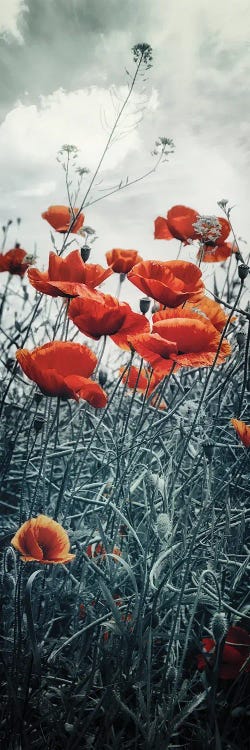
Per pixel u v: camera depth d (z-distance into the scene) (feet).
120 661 2.46
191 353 2.61
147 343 2.60
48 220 3.67
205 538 2.71
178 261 2.96
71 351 2.48
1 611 2.63
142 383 3.19
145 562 2.45
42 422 2.57
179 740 2.49
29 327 2.98
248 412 3.33
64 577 2.76
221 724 2.44
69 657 2.59
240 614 2.37
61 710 2.41
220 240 3.40
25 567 2.67
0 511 3.31
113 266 3.38
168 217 3.53
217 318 2.94
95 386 2.38
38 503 2.90
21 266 4.00
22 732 2.30
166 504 2.54
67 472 2.66
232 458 3.22
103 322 2.68
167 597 2.64
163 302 2.79
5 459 3.05
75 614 2.59
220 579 2.61
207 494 2.60
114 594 2.73
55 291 2.72
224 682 2.53
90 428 3.49
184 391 3.14
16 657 2.43
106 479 3.08
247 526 2.97
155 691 2.47
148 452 2.76
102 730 2.38
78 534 2.54
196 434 3.05
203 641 2.54
